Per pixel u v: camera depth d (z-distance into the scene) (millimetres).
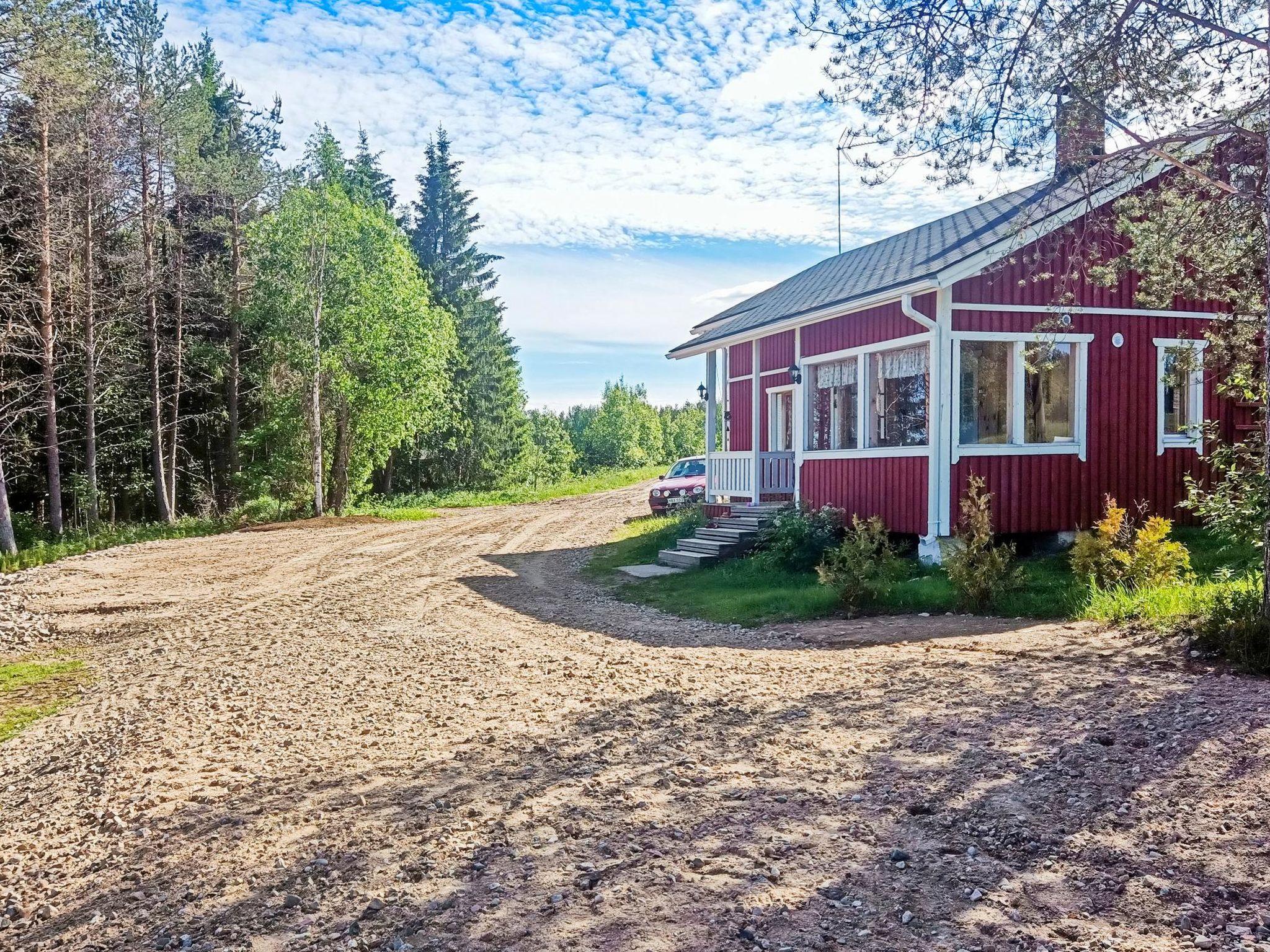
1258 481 7824
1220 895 3344
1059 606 9477
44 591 15211
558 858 4031
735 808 4512
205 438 34594
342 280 29078
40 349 26609
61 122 23547
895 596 10781
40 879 4309
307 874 4051
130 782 5676
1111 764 4707
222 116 36500
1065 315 10773
